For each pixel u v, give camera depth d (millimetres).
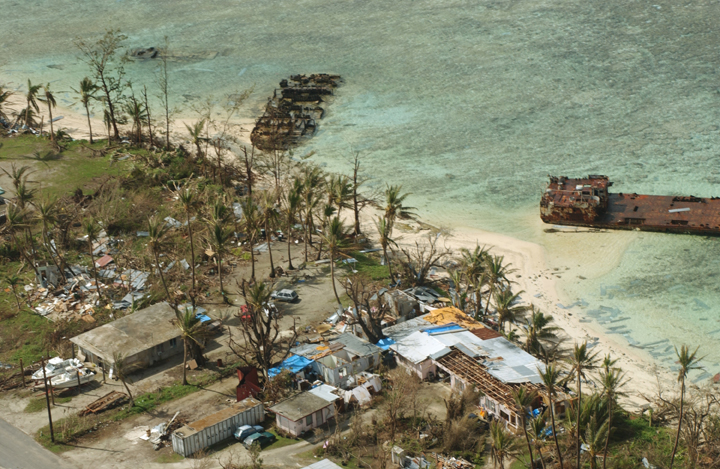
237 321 77438
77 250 91375
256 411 59875
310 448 56562
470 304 81750
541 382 62562
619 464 54656
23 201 88750
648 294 88938
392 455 54219
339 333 73750
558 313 85312
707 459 56500
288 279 87562
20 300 79375
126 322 72188
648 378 72062
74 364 67375
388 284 87125
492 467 54344
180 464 53906
